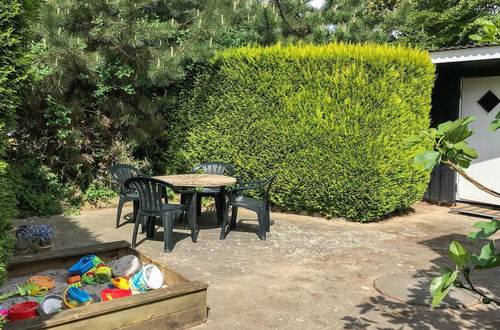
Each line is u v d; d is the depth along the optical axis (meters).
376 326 2.96
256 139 7.25
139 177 4.82
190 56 7.02
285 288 3.69
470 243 5.34
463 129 1.50
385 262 4.49
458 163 1.58
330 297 3.49
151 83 7.52
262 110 7.13
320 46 6.68
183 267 4.27
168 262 4.43
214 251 4.87
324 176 6.55
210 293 3.56
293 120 6.82
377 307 3.29
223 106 7.62
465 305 3.29
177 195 8.56
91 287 3.40
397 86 6.44
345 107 6.37
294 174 6.85
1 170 2.31
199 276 4.00
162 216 4.84
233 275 4.04
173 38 8.13
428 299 3.39
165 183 4.76
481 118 7.79
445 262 4.50
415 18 15.09
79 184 7.80
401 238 5.60
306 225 6.33
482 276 4.02
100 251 4.03
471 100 7.93
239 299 3.43
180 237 5.52
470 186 7.98
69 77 6.90
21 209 6.75
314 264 4.41
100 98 7.68
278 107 6.98
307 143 6.68
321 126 6.54
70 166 7.67
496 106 7.58
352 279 3.94
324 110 6.50
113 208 7.61
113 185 8.07
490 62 7.03
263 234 5.40
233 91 7.48
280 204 7.19
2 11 2.32
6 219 2.34
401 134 6.57
